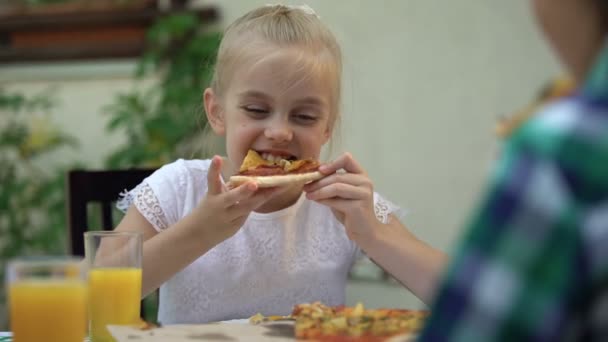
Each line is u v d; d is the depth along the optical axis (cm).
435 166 343
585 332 60
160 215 188
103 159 394
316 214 197
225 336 126
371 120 353
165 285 190
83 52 396
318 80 173
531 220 59
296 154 175
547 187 59
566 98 66
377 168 354
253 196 159
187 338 123
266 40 174
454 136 340
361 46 354
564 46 69
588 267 58
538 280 58
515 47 330
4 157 402
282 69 169
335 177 167
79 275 114
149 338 122
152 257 157
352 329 123
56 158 400
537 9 70
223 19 380
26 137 394
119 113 374
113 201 203
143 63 378
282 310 190
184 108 365
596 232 57
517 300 58
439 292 63
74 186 200
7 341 129
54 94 401
